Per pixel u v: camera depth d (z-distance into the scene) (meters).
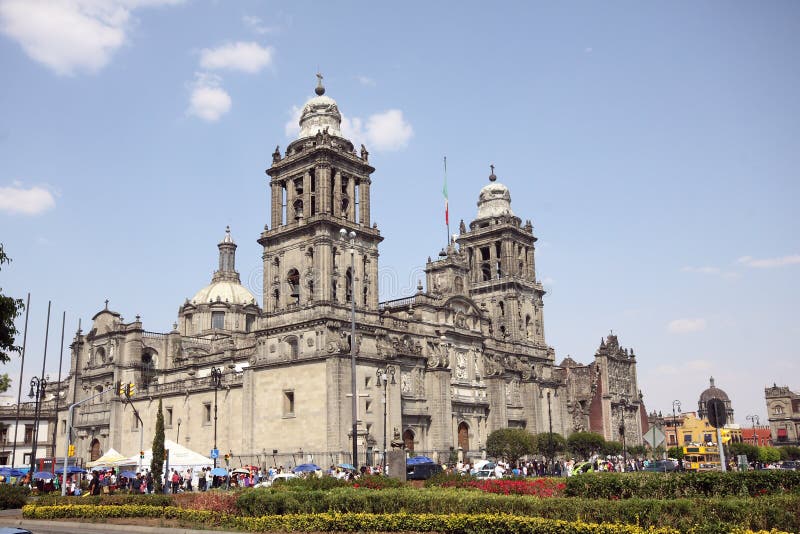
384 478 46.94
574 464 94.44
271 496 40.31
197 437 111.94
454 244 125.31
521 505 32.94
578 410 150.25
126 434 125.56
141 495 49.56
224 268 157.88
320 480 46.41
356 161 104.62
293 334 97.81
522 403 130.12
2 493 58.47
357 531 35.88
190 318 149.75
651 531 27.59
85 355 139.12
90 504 50.50
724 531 26.38
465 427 117.69
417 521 34.41
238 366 118.19
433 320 114.94
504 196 143.50
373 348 99.81
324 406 92.19
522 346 134.38
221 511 41.97
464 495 35.62
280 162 104.62
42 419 148.00
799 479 33.38
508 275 136.38
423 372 108.81
